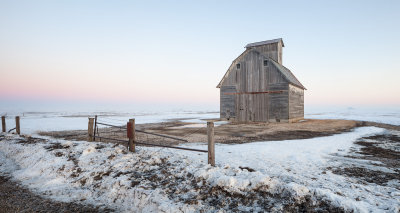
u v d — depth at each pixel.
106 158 6.58
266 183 4.03
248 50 23.53
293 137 12.19
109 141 11.03
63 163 6.46
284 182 4.25
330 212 3.18
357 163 6.53
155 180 4.85
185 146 9.36
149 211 3.79
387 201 3.62
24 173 6.09
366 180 5.02
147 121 27.38
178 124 21.78
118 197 4.39
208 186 4.32
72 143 8.55
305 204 3.42
